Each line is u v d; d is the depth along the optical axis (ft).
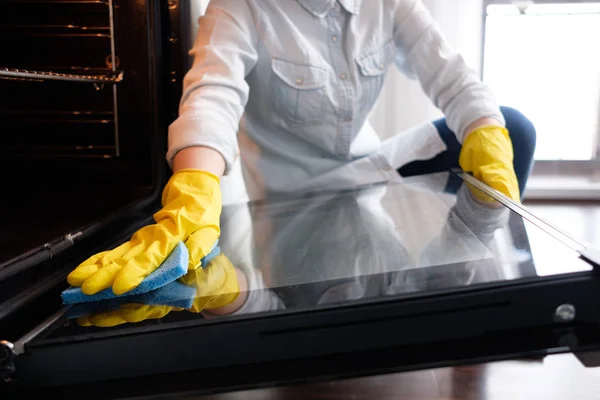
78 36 3.85
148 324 1.48
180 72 3.90
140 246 2.08
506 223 2.21
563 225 6.01
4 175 3.98
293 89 3.53
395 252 1.97
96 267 1.92
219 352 1.46
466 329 1.54
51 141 4.05
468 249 1.91
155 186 3.76
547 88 7.22
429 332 1.53
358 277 1.73
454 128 3.72
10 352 1.41
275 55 3.45
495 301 1.54
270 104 3.66
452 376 1.40
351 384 1.38
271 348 1.48
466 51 6.16
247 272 1.91
